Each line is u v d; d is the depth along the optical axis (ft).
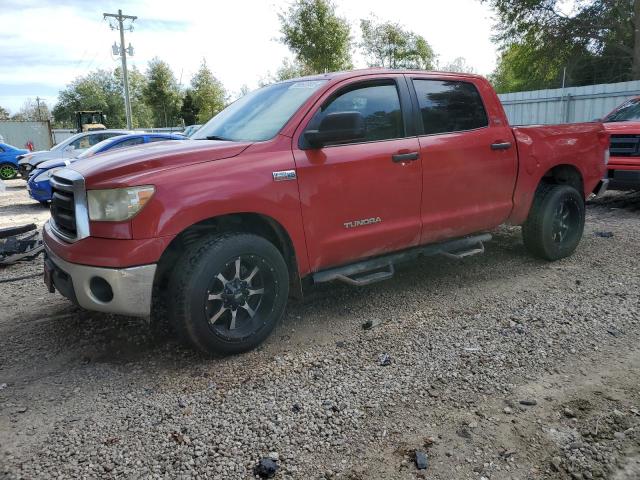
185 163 11.09
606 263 17.88
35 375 11.17
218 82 175.63
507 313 13.82
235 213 11.59
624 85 46.80
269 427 9.09
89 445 8.70
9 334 13.39
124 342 12.73
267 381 10.65
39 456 8.45
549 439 8.62
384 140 13.69
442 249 15.37
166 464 8.20
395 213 13.82
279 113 12.99
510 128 16.33
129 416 9.53
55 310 15.11
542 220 17.30
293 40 91.04
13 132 99.09
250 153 11.68
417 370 10.94
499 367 10.96
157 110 186.91
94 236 10.69
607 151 19.31
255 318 12.03
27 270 19.88
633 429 8.82
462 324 13.21
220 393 10.24
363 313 14.23
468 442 8.58
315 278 12.87
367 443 8.64
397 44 106.93
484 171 15.48
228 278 11.50
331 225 12.75
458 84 15.60
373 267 13.94
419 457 8.16
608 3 76.79
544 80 88.74
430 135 14.56
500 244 20.66
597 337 12.25
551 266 17.74
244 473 7.98
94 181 10.57
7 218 34.35
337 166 12.64
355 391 10.18
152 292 11.60
